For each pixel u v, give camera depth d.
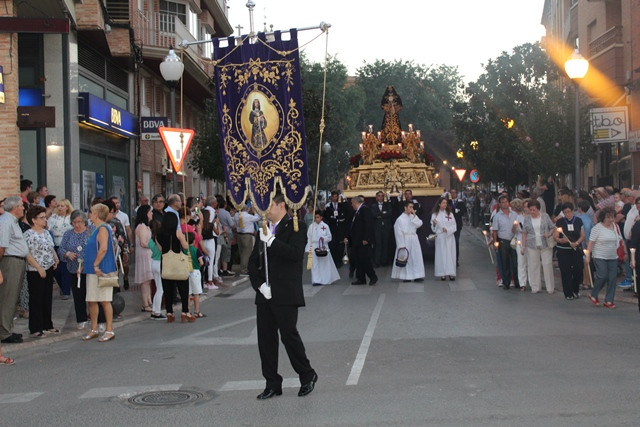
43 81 18.62
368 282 17.58
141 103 28.14
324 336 10.37
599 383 7.16
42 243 10.98
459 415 6.21
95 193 21.91
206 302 14.99
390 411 6.41
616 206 15.83
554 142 24.03
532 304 13.09
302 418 6.29
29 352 10.12
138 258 13.23
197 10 33.91
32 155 18.80
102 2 20.30
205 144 28.64
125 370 8.62
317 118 31.41
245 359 9.01
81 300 11.66
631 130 25.14
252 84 9.14
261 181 9.08
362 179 23.05
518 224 15.06
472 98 34.72
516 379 7.44
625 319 11.21
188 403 6.96
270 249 6.95
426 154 24.50
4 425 6.46
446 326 10.90
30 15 18.20
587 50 30.97
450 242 17.34
